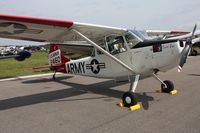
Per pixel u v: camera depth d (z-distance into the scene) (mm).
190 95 5266
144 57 4977
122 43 5371
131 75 5422
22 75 11398
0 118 4219
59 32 5320
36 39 5844
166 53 4660
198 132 3084
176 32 8656
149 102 4820
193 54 21562
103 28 5207
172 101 4801
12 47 41094
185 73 9586
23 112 4555
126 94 4594
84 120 3854
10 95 6391
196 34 6008
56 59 7980
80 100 5410
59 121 3863
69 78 9648
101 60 5969
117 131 3273
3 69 14617
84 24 4977
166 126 3363
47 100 5566
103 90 6613
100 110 4430
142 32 5418
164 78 8375
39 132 3396
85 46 8242
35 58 24438
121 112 4223
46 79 9602
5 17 4074
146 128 3328
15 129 3582
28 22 4410
